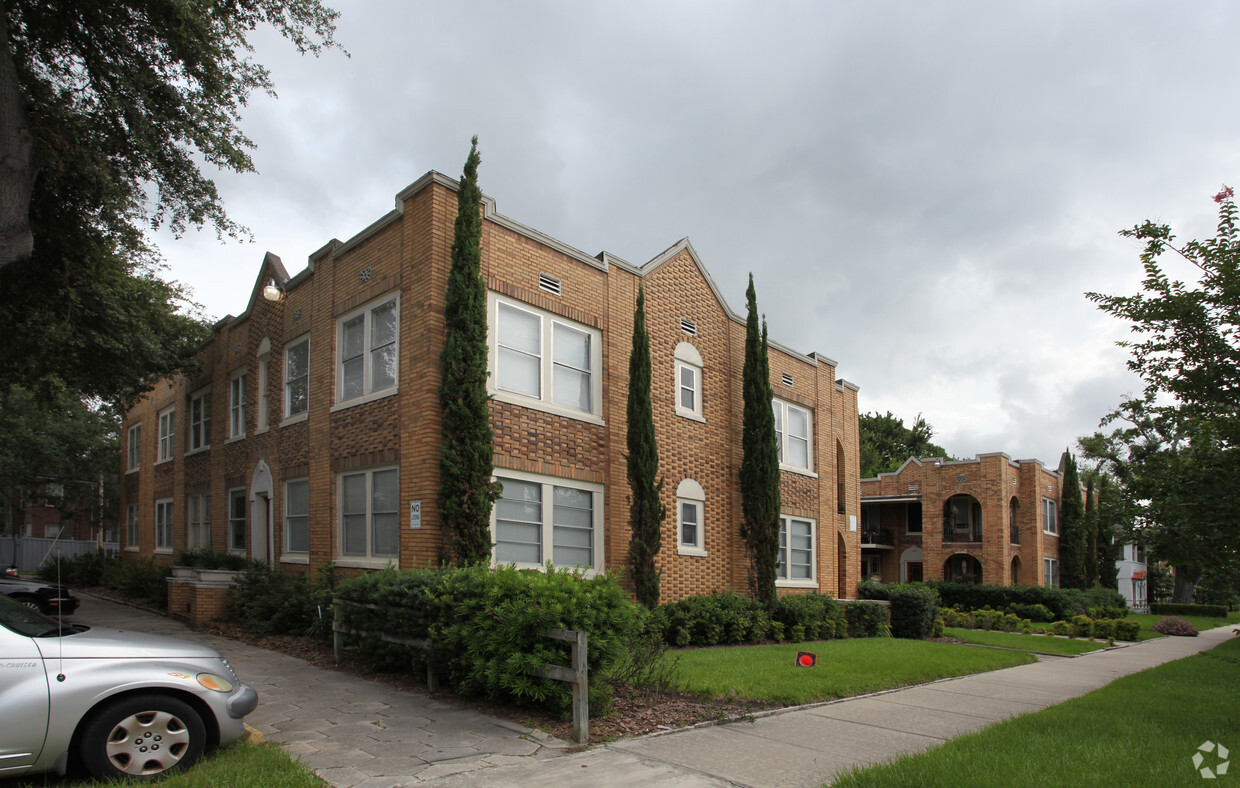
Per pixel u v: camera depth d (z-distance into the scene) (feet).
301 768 18.76
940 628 69.87
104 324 51.37
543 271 46.50
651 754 21.79
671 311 55.93
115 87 37.88
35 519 142.82
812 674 36.01
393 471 42.65
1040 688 37.68
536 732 23.57
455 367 39.14
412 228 42.65
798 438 70.23
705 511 56.95
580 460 47.11
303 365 53.67
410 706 26.66
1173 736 25.08
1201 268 29.50
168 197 42.52
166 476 77.00
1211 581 29.45
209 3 36.58
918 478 129.18
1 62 30.32
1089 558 135.54
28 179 31.50
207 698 19.02
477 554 37.91
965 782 18.34
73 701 17.25
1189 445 29.35
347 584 34.35
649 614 31.81
